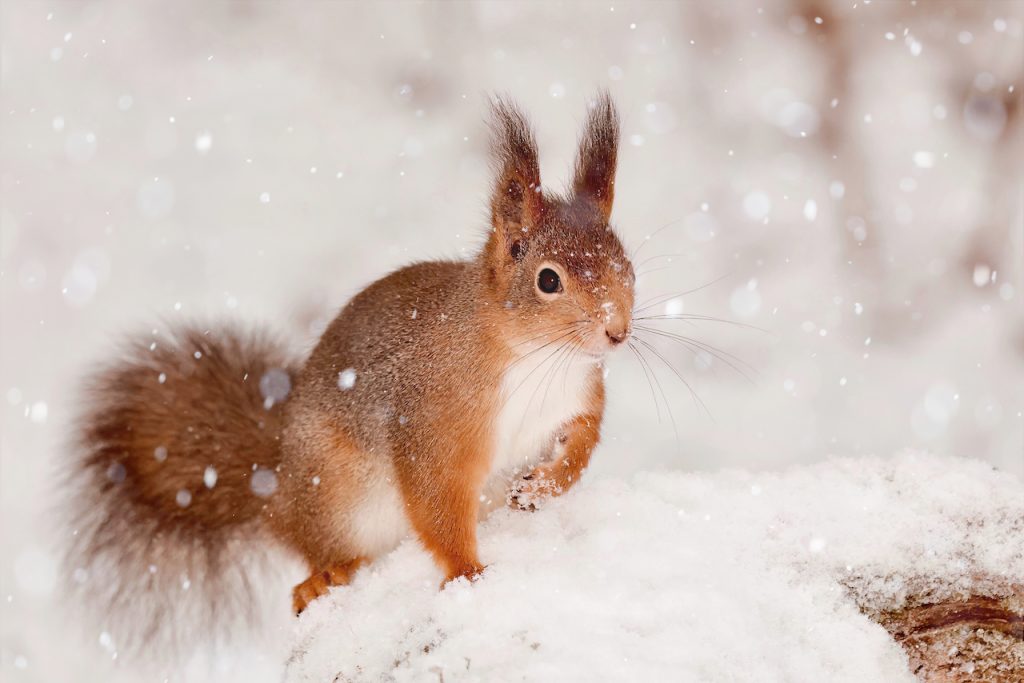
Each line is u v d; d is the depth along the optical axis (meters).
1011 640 5.86
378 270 15.37
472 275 7.11
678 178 16.70
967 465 6.51
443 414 6.82
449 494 6.73
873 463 6.63
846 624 5.73
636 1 19.28
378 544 7.49
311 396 7.69
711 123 17.61
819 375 13.47
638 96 17.95
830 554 5.98
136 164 17.33
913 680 5.75
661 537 6.19
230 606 8.52
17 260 15.79
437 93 18.36
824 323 14.27
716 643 5.45
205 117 18.20
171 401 8.54
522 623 5.67
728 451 12.48
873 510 6.20
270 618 8.58
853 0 18.55
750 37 18.77
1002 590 5.88
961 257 15.06
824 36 18.47
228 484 8.35
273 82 18.72
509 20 19.30
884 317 14.31
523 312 6.75
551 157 16.69
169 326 9.19
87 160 17.38
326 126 18.00
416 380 6.97
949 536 6.01
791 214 15.95
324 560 7.57
